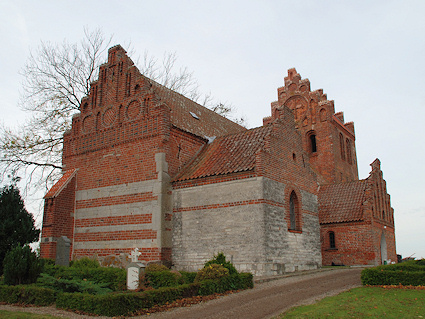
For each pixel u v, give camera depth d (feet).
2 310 39.04
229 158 68.90
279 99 143.23
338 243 91.97
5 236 62.08
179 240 66.64
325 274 63.93
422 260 80.69
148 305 38.04
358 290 46.85
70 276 52.06
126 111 76.64
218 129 92.43
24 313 37.14
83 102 85.61
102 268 53.98
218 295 44.73
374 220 92.43
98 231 74.74
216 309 37.99
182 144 74.33
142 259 67.05
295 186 71.56
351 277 59.62
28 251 49.52
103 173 77.20
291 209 71.41
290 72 142.10
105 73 83.87
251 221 60.18
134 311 36.73
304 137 133.59
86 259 66.54
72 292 44.16
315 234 76.59
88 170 80.07
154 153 70.18
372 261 86.94
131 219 70.33
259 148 64.59
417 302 38.88
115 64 81.87
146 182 70.03
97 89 84.07
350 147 144.77
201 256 63.62
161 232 66.03
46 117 105.81
